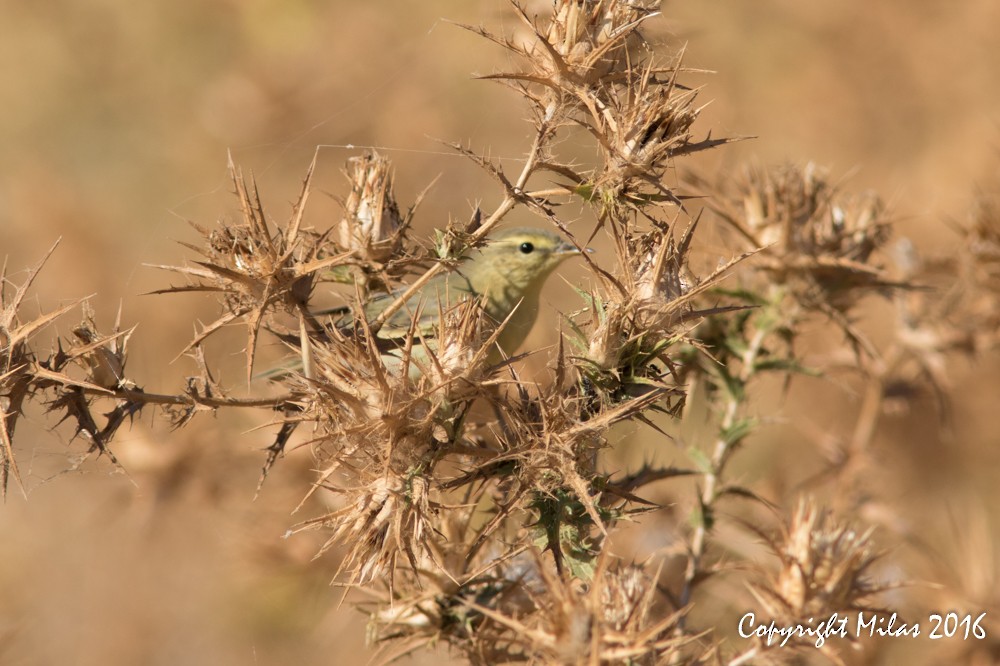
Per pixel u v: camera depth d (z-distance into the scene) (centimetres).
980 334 935
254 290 510
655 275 506
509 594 580
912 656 884
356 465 474
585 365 506
